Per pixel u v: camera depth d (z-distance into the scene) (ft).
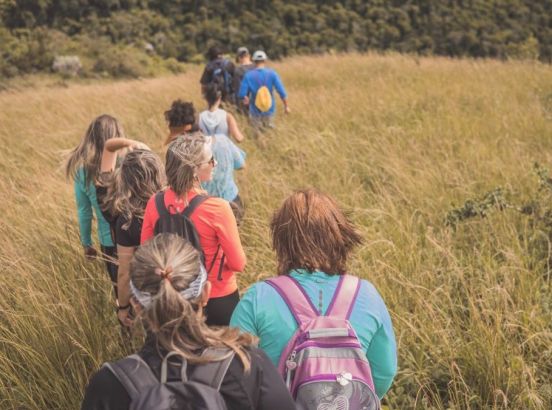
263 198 20.35
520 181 21.67
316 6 207.10
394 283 14.84
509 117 30.99
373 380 8.52
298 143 26.43
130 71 163.73
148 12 201.16
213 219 10.95
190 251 6.71
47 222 17.81
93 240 17.28
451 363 12.25
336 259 8.41
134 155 11.88
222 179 15.89
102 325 13.80
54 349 13.10
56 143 29.17
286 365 7.71
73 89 50.49
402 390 12.07
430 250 16.65
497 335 12.42
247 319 8.12
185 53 195.52
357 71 49.73
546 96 36.63
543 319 13.71
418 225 18.75
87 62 167.32
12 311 13.82
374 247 16.61
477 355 12.64
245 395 6.30
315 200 8.59
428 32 187.52
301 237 8.35
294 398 7.63
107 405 6.16
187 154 10.84
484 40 175.11
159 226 10.88
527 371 11.59
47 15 193.06
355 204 20.11
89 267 15.85
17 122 34.86
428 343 12.75
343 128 30.25
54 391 12.33
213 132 20.62
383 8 195.72
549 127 29.19
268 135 29.35
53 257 16.19
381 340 8.24
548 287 15.05
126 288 12.20
